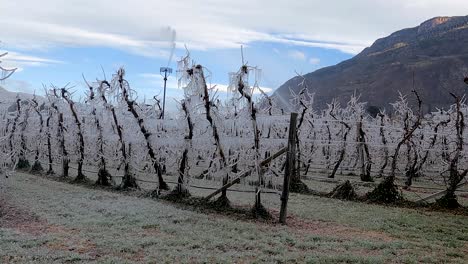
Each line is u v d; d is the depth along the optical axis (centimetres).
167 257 669
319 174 2297
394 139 2211
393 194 1345
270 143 1317
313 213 1112
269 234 855
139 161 1516
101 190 1420
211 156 1297
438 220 1085
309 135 2217
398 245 796
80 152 1628
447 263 691
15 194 1230
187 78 1164
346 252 738
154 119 1580
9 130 1920
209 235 820
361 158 1991
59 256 651
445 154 1906
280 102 2050
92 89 1647
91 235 794
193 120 1227
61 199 1177
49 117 1830
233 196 1365
